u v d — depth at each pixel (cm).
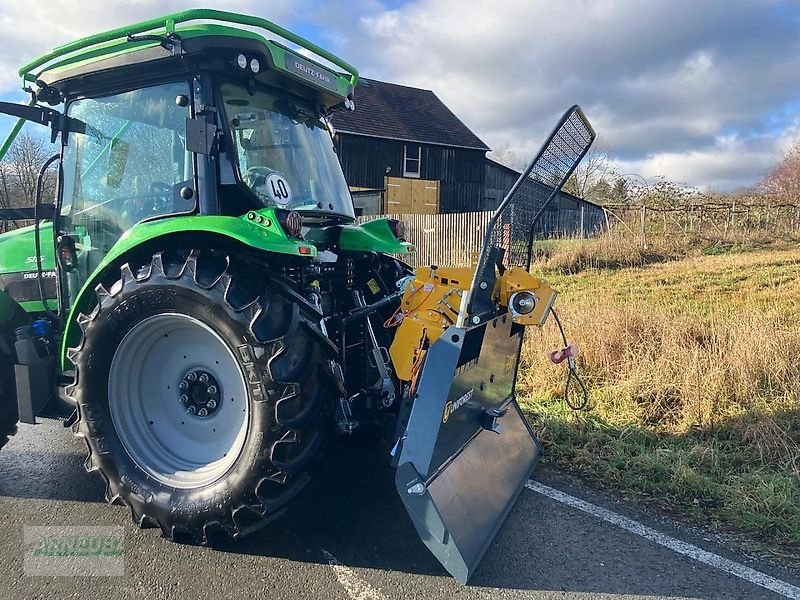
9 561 275
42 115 330
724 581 265
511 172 2805
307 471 278
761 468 358
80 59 310
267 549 286
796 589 259
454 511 264
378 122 2412
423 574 268
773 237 1576
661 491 345
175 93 300
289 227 267
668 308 706
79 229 338
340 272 351
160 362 299
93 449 292
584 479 366
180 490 280
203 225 267
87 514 320
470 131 2675
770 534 301
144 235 280
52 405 338
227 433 288
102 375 289
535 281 313
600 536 301
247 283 271
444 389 257
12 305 349
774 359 466
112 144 321
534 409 457
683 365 471
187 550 284
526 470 351
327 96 357
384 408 317
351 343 330
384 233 387
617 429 421
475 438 317
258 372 261
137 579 261
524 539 298
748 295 802
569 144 304
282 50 305
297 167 344
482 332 295
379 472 370
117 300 281
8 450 411
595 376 504
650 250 1347
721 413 425
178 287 269
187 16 277
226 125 294
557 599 251
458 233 1465
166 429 301
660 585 262
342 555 283
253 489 264
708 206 1761
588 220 2030
